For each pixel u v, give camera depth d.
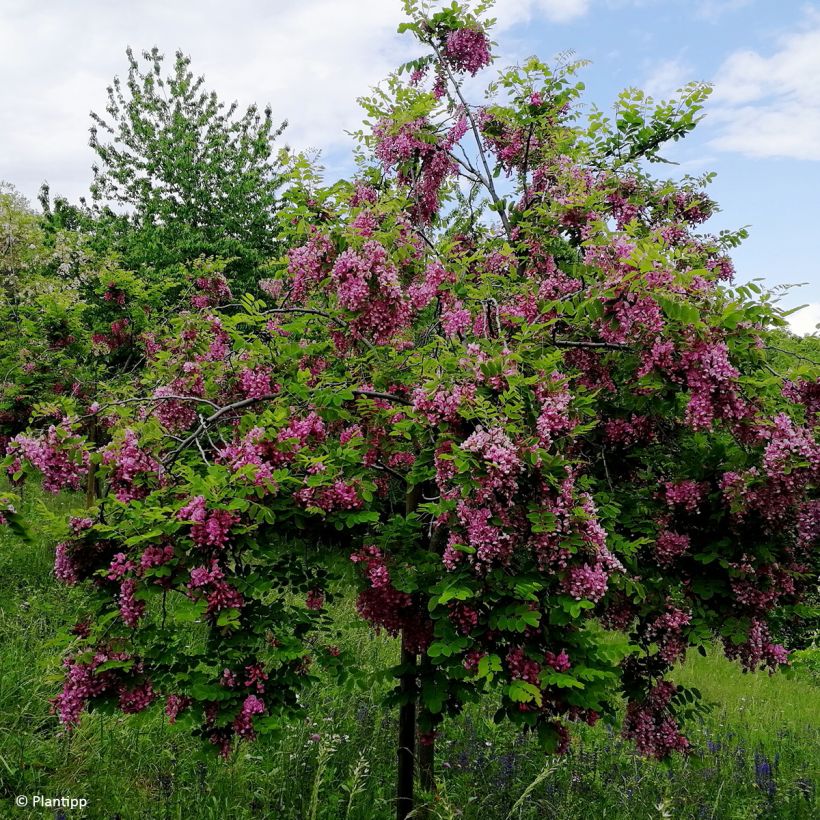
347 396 3.36
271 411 3.44
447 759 4.57
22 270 11.13
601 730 5.28
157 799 3.77
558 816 3.99
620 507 3.63
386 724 4.91
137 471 3.08
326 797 3.91
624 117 4.54
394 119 4.58
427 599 3.44
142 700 2.93
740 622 3.58
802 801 4.66
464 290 3.85
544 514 2.69
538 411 2.96
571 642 2.93
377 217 3.75
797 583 3.89
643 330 3.12
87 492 6.31
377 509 3.63
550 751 2.80
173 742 4.28
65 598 6.13
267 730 2.80
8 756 3.87
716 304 3.11
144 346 6.99
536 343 3.48
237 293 15.12
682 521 3.74
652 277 3.05
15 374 6.94
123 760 4.06
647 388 3.41
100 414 3.67
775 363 3.64
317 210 3.66
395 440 3.78
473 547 2.79
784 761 5.34
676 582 3.71
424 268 4.11
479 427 2.76
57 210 18.00
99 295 8.25
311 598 3.56
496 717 2.93
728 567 3.51
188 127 17.14
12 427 6.74
